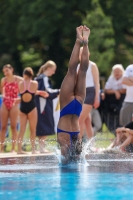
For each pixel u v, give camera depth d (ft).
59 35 217.15
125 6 216.95
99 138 80.59
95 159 61.41
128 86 76.79
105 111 86.94
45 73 80.07
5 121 78.79
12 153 75.72
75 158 55.57
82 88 54.85
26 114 74.54
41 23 206.08
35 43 230.07
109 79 86.94
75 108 54.08
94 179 43.96
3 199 34.91
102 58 190.49
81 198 35.04
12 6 218.79
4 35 226.99
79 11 211.41
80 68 55.47
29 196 35.96
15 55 235.40
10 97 78.18
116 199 34.60
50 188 39.27
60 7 204.33
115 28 214.69
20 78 79.00
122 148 69.82
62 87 54.13
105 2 217.56
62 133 54.49
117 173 47.75
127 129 70.59
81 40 55.36
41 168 51.96
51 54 228.22
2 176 45.96
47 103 79.36
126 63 222.69
